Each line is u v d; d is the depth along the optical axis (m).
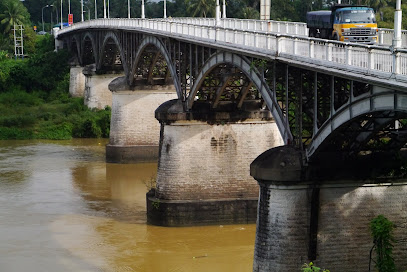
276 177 41.25
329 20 49.72
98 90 115.31
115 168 83.88
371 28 47.19
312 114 42.25
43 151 96.81
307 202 41.69
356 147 41.12
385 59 32.59
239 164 59.59
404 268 42.41
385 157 42.03
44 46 173.25
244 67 49.38
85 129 110.19
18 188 72.50
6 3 180.75
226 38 52.69
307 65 38.62
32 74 141.62
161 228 57.94
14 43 172.75
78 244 53.69
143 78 87.06
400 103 32.50
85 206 65.19
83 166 85.25
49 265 49.09
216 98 58.75
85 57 133.38
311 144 40.84
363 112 35.34
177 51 65.25
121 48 89.06
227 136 59.50
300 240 41.72
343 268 42.03
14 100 133.62
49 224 59.06
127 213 62.69
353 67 34.62
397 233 42.50
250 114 59.56
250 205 58.75
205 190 59.16
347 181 41.84
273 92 44.53
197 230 57.34
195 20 77.62
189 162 59.22
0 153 95.25
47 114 115.75
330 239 41.94
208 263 49.47
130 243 53.94
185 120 58.94
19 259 50.31
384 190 42.44
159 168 60.06
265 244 42.25
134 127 87.19
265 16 61.75
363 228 42.28
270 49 44.28
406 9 69.94
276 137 60.44
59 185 73.94
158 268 48.56
